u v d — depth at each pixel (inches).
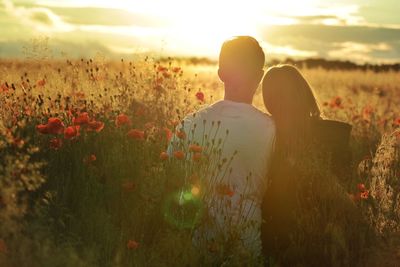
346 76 888.3
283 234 171.5
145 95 270.2
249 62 182.5
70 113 225.8
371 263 166.1
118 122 201.6
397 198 195.9
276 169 176.7
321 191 173.9
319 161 178.5
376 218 181.0
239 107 181.3
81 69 286.5
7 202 145.6
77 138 199.2
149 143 200.4
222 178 170.4
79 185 181.5
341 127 189.2
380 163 225.9
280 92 186.1
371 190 196.9
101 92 267.7
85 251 152.7
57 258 144.9
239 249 158.9
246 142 178.1
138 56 288.5
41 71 284.8
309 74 880.9
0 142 176.4
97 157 197.3
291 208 172.6
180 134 176.1
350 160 192.2
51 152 193.6
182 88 285.7
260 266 158.2
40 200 171.5
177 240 159.0
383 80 866.1
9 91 245.8
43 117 225.6
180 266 155.9
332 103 390.3
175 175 171.3
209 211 173.6
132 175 184.9
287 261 167.8
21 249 142.3
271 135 180.7
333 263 165.0
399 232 173.8
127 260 155.6
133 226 169.2
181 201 169.9
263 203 177.0
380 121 359.3
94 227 165.6
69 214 168.4
